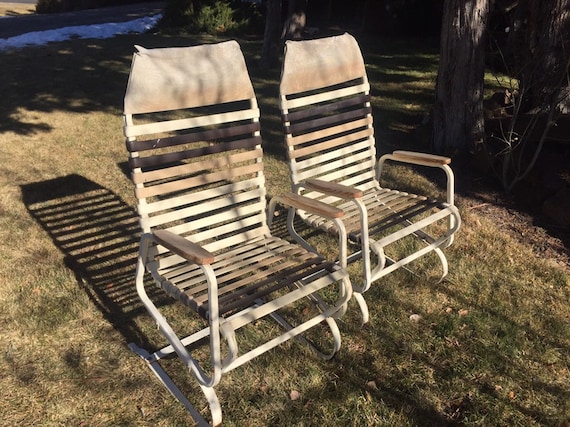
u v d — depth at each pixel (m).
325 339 2.88
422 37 13.56
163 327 2.35
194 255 2.02
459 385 2.57
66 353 2.76
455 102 5.02
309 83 3.19
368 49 11.83
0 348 2.77
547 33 4.89
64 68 9.47
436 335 2.91
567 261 3.58
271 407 2.45
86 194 4.62
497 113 5.61
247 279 2.45
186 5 14.63
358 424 2.37
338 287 3.31
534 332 2.93
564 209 4.02
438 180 4.79
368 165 3.51
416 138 5.82
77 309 3.09
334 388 2.56
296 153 3.13
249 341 2.87
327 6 16.31
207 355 2.79
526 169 4.50
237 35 14.05
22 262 3.55
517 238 3.88
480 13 4.73
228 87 2.83
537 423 2.37
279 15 9.50
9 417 2.37
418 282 3.36
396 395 2.53
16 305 3.10
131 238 3.91
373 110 6.96
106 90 8.12
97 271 3.49
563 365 2.70
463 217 4.14
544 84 5.00
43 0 21.31
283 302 2.29
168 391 2.54
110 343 2.84
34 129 6.27
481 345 2.83
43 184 4.78
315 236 3.96
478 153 4.90
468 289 3.30
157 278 2.48
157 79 2.58
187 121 2.72
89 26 14.34
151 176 2.60
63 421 2.37
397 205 3.19
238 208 2.90
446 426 2.36
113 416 2.40
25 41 12.15
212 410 2.25
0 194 4.54
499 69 8.37
